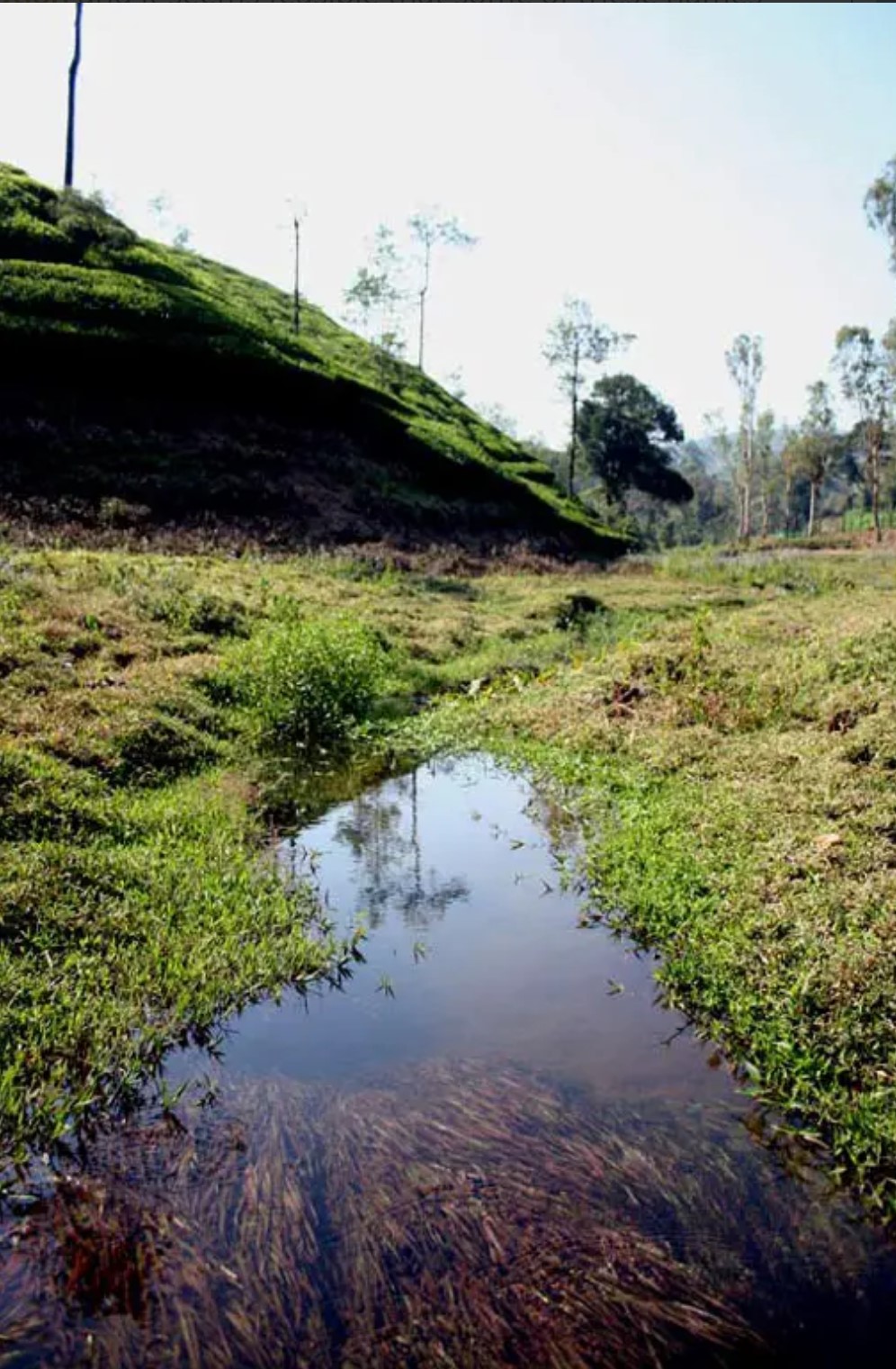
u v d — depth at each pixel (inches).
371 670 454.9
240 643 472.4
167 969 197.6
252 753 371.2
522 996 195.5
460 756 391.9
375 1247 124.3
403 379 1669.5
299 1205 132.2
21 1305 118.0
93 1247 127.1
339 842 293.1
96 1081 162.7
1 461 832.3
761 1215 131.9
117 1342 112.3
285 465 1032.2
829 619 550.9
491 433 1637.6
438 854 282.2
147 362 1024.9
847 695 350.0
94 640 429.1
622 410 2207.2
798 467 2289.6
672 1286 119.0
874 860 228.4
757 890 222.5
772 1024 174.6
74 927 208.2
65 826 252.5
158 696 378.9
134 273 1227.9
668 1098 158.9
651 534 3065.9
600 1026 183.5
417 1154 142.8
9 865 223.3
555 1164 140.6
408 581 802.2
